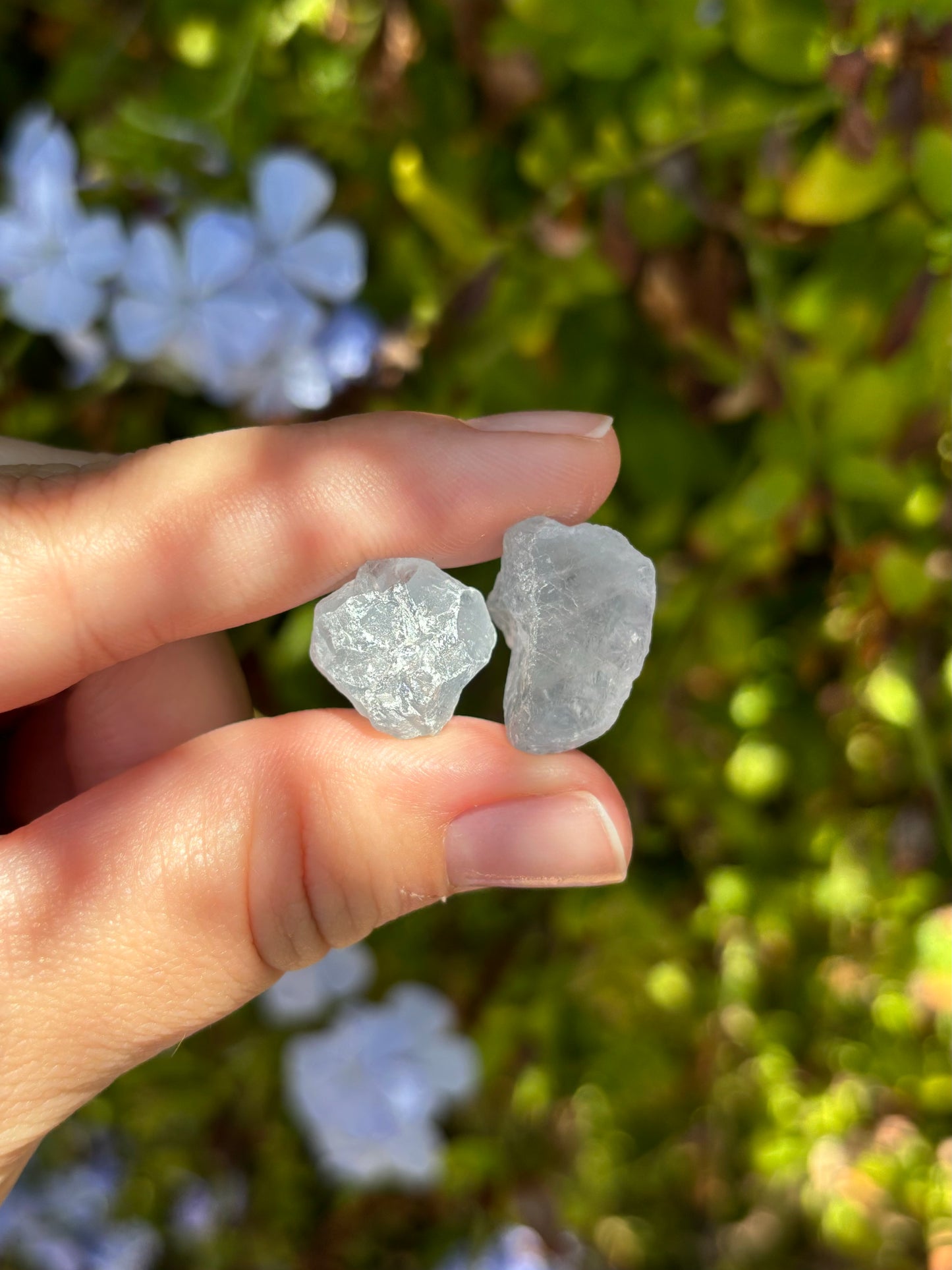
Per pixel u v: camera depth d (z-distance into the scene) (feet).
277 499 0.33
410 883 0.32
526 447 0.34
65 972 0.30
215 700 0.40
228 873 0.31
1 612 0.31
